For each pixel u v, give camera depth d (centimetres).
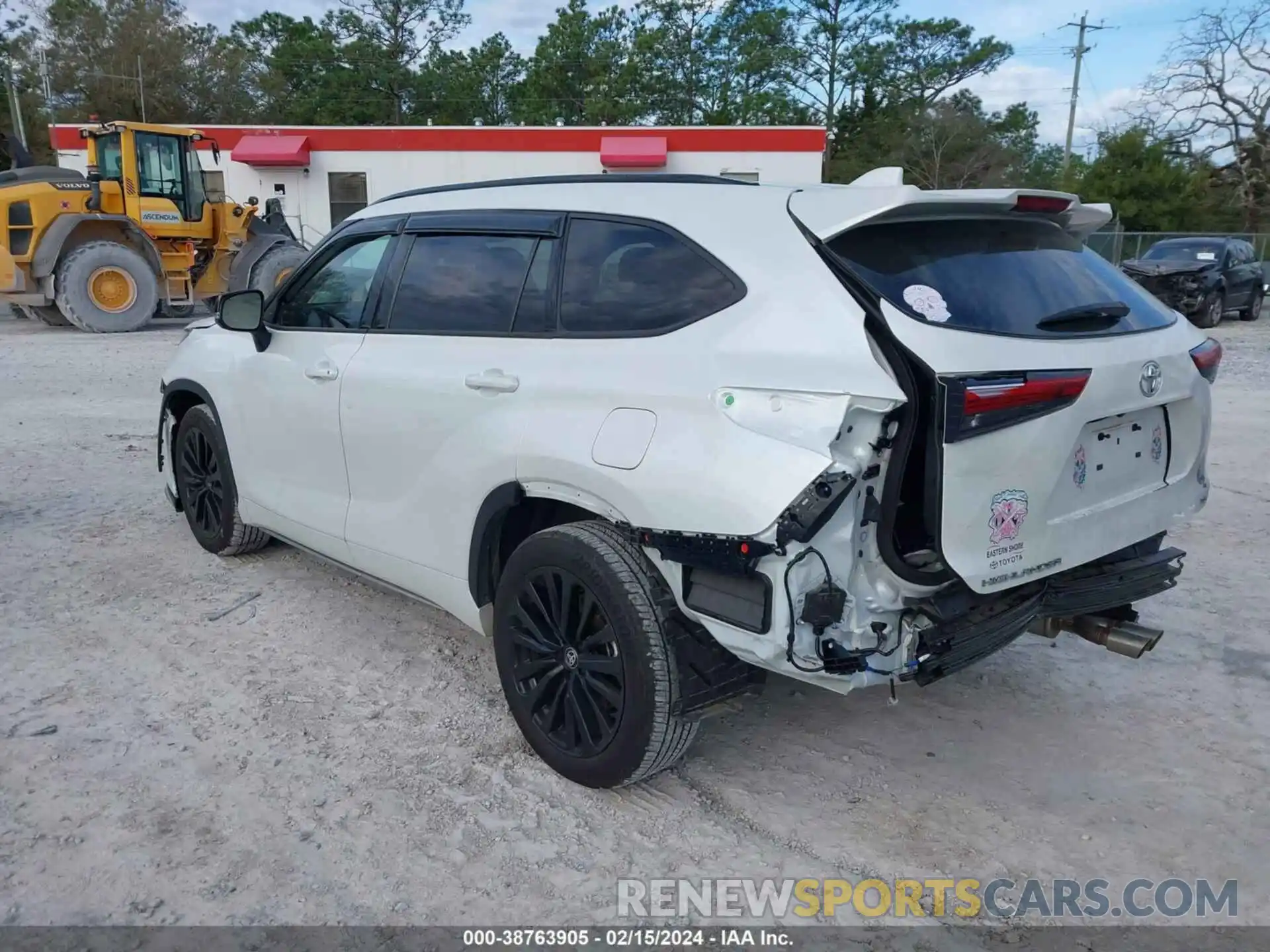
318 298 431
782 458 254
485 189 378
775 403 262
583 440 300
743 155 2553
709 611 273
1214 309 1972
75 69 4903
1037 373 266
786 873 283
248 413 460
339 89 5434
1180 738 361
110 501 629
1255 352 1566
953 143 5103
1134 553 333
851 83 5425
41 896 263
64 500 630
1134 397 292
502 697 383
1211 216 4116
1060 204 307
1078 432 277
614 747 300
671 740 296
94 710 361
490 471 330
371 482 391
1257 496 693
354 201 2675
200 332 523
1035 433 267
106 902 262
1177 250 2053
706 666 294
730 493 260
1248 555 564
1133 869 288
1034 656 431
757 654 265
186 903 263
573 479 301
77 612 450
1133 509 311
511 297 346
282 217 1884
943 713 379
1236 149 4269
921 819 310
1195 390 322
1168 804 320
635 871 282
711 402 273
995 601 293
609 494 290
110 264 1584
